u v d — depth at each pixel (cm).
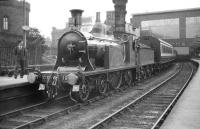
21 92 1038
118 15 1722
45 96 1088
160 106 1007
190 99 1005
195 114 762
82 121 793
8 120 809
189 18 5916
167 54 3122
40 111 930
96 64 1229
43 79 1011
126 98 1184
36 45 2102
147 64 1988
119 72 1413
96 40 1207
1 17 2594
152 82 1820
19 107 1002
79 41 1101
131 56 1608
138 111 926
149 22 6256
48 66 1769
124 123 770
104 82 1228
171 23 6059
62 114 873
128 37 1587
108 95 1241
